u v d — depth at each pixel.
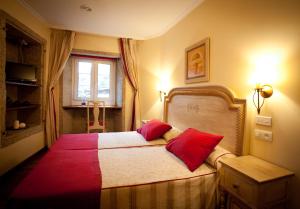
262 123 1.73
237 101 1.95
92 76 4.82
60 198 1.28
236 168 1.51
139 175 1.60
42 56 3.67
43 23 3.62
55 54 3.94
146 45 4.34
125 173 1.64
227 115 2.06
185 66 3.02
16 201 1.21
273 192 1.36
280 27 1.56
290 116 1.50
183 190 1.57
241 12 1.95
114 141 2.72
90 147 2.40
